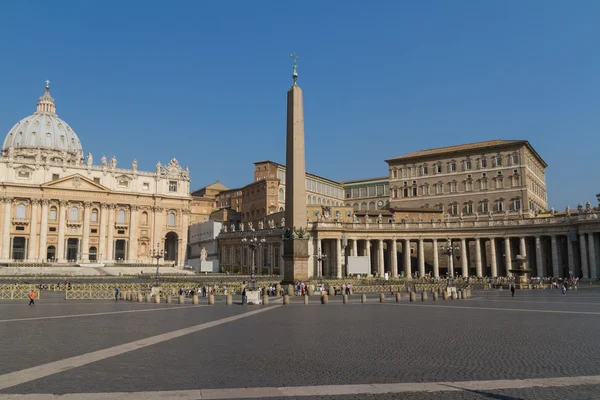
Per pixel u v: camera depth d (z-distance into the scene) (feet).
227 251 374.63
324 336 62.13
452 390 35.40
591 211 244.63
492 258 275.80
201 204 481.87
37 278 249.14
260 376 39.68
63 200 394.11
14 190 380.37
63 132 558.97
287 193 153.48
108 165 429.38
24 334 64.54
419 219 291.38
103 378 38.93
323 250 301.02
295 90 149.59
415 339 59.16
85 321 81.05
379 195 413.59
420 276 285.02
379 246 288.71
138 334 64.49
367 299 139.44
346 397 33.63
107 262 383.04
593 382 37.70
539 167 369.50
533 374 40.40
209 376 39.63
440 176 355.97
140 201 425.28
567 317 84.64
